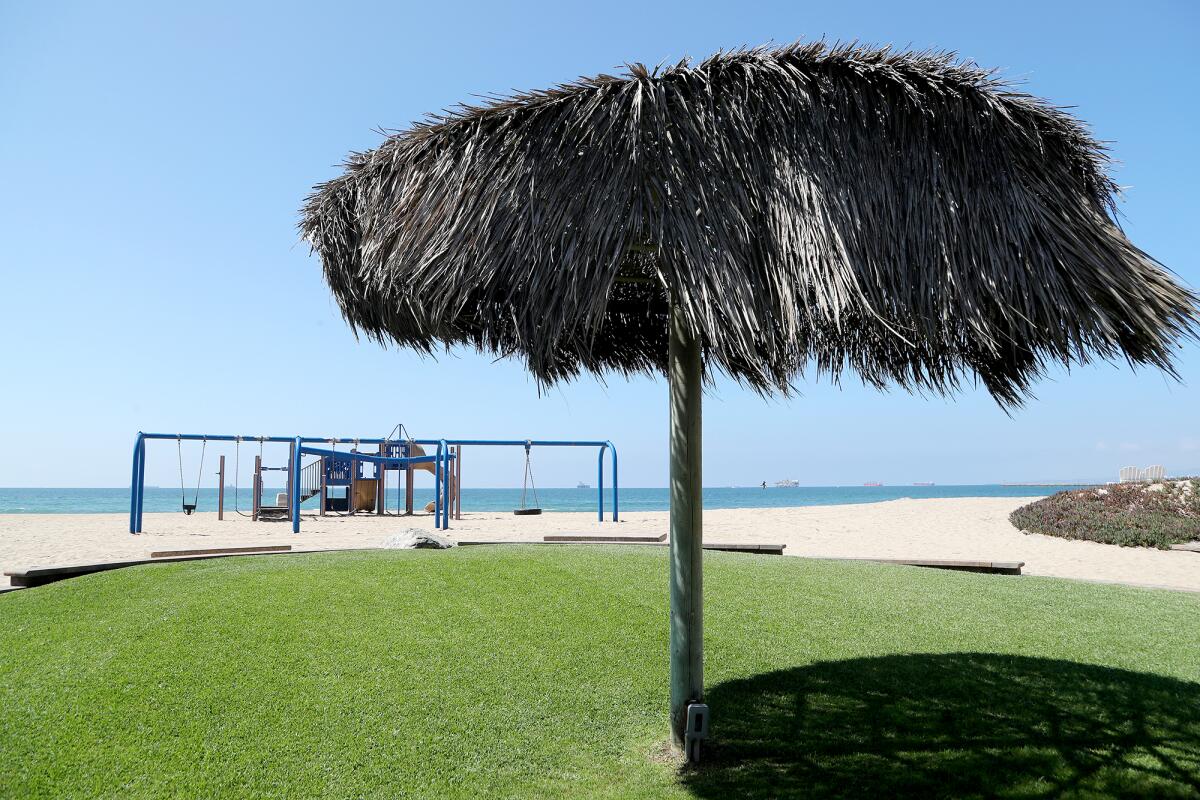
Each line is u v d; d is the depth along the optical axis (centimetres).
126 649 455
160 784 325
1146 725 384
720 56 295
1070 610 623
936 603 628
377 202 313
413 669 452
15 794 314
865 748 363
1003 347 337
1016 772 336
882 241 260
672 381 369
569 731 391
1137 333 256
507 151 288
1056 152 284
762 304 261
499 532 1702
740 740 376
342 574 642
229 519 2416
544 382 295
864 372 415
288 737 368
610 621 552
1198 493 1548
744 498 9888
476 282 277
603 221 269
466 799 325
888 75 275
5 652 460
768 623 558
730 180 271
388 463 2362
